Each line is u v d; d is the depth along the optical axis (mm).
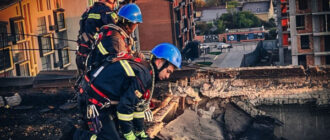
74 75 8906
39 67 40969
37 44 40781
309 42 52969
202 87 8578
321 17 51656
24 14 39250
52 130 6887
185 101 8227
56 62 43219
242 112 8227
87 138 3986
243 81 8828
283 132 8609
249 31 102812
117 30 4082
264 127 7738
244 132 7566
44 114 7641
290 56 58438
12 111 7867
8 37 36406
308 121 8703
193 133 6754
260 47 82125
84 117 4062
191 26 76188
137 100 3764
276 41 83562
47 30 42375
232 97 8555
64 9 44312
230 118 7879
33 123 7227
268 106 8727
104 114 3875
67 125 6785
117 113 3766
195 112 7980
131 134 3816
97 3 5398
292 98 8734
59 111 7773
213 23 115812
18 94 8312
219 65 75938
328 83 8875
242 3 130000
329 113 8711
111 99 3826
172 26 59156
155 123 6336
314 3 51344
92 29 5328
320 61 52875
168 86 8430
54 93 8352
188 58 72938
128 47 4156
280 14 57344
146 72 3795
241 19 112812
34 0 40750
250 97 8617
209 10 124750
